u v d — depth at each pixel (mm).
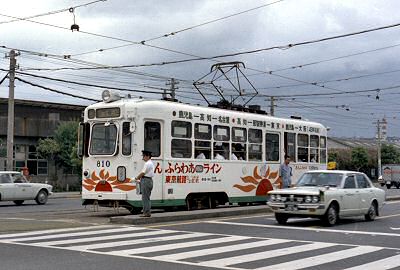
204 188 19922
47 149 44031
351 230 15062
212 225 15922
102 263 9633
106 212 20875
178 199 18875
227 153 21078
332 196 16000
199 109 19969
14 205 27266
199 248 11500
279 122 23812
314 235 13867
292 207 15906
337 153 73625
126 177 17766
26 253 10664
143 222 16094
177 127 19016
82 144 18688
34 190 27656
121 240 12617
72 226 15477
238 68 24484
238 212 19203
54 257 10227
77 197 36875
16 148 45188
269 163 23094
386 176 64312
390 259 10383
